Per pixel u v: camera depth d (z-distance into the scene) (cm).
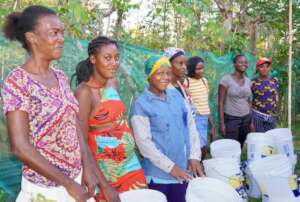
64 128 201
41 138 195
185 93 419
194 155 333
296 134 863
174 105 320
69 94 210
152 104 308
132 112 311
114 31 530
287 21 873
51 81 203
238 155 472
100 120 270
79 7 415
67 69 372
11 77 191
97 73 274
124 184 278
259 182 380
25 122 189
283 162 381
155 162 301
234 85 548
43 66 200
